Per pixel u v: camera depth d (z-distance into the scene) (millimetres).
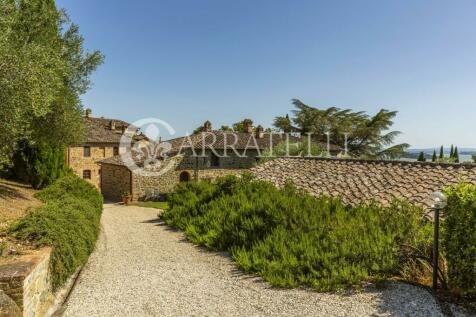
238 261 7910
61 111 13000
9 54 7566
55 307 5629
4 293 4332
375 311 5113
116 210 21672
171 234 12352
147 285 6699
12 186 15141
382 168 11523
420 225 7062
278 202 10242
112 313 5406
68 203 9789
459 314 4859
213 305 5688
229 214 11289
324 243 7184
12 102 7777
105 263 8383
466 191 5199
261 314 5297
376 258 6383
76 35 13789
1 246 5648
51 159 16547
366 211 8297
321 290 6016
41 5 11836
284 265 6984
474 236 4910
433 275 5602
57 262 5977
